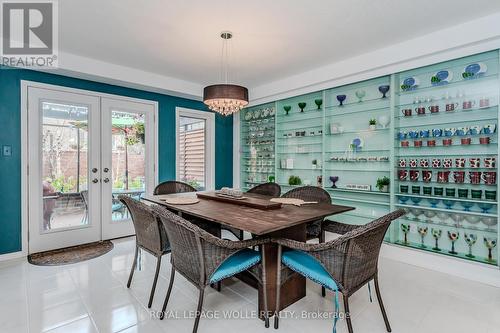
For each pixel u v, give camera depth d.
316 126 4.12
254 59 3.38
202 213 2.11
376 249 1.72
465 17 2.43
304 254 1.91
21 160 3.10
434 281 2.51
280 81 4.23
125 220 3.92
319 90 3.83
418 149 3.08
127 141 3.96
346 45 2.99
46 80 3.26
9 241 3.03
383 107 3.39
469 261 2.57
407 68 2.95
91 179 3.62
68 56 3.17
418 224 3.09
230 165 5.33
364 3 2.21
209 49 3.08
